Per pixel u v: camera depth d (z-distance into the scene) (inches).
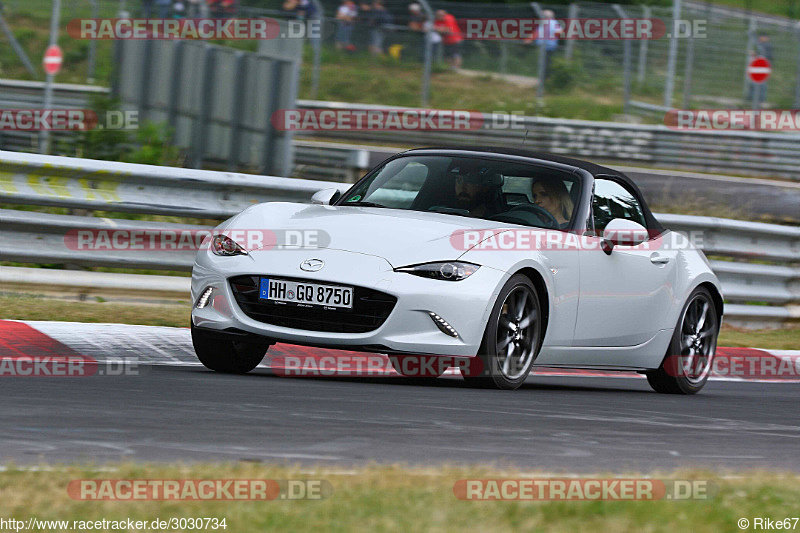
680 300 958.4
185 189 1144.2
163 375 746.8
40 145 1800.0
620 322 894.4
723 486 447.2
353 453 496.7
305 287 742.5
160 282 1123.9
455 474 437.7
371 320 737.0
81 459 444.1
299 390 708.0
